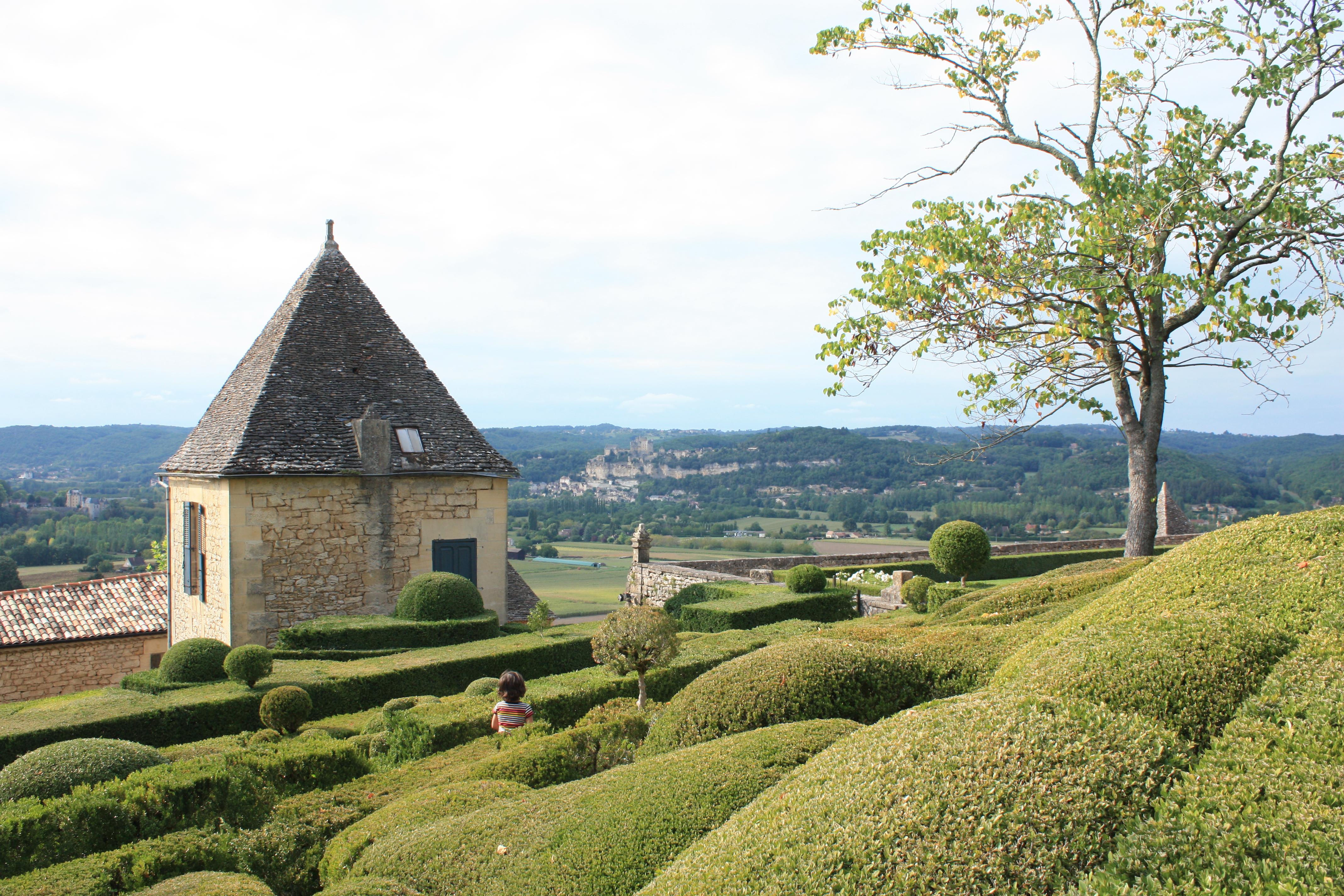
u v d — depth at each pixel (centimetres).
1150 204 1234
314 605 1686
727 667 672
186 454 1905
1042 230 1329
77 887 511
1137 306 1317
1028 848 307
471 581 1839
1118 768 336
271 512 1642
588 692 1053
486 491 1895
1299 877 266
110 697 1130
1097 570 1183
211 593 1723
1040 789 328
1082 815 316
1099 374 1484
